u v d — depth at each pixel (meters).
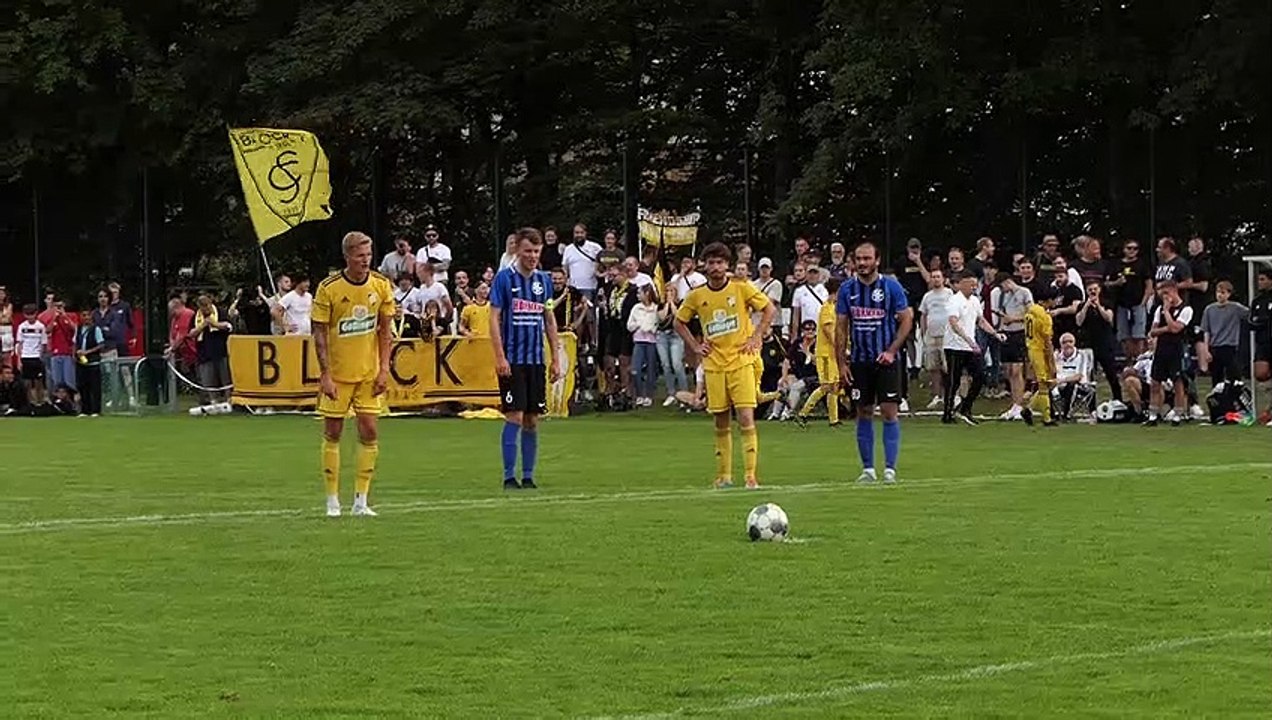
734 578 14.12
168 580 14.38
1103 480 21.31
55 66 48.72
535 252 21.28
